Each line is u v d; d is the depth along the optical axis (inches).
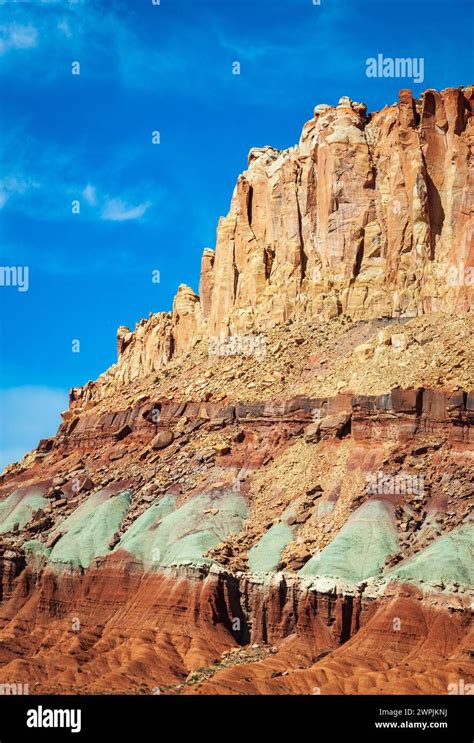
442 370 7027.6
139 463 7755.9
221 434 7573.8
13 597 7150.6
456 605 5797.2
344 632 6053.2
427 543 6205.7
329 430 7071.9
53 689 5728.3
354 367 7490.2
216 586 6397.6
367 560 6230.3
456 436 6653.5
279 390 7662.4
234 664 6033.5
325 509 6653.5
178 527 6894.7
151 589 6619.1
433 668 5570.9
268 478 7071.9
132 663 6023.6
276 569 6427.2
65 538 7322.8
